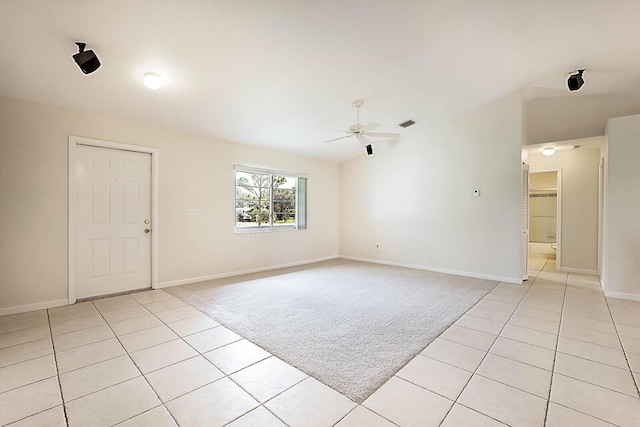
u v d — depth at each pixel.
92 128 3.61
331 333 2.68
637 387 1.86
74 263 3.49
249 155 5.25
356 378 1.97
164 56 2.72
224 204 4.88
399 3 2.36
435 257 5.37
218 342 2.49
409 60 3.20
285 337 2.60
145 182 4.08
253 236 5.31
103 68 2.80
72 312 3.18
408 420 1.57
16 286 3.14
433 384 1.90
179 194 4.35
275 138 5.10
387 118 4.75
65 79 2.93
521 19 2.63
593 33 2.83
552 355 2.27
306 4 2.28
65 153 3.42
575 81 3.50
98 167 3.70
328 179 6.79
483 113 4.71
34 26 2.24
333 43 2.78
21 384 1.88
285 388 1.86
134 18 2.24
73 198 3.47
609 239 3.80
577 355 2.27
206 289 4.11
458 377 1.98
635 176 3.64
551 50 3.12
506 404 1.70
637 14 2.55
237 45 2.67
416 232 5.63
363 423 1.55
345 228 6.92
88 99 3.32
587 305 3.45
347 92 3.77
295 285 4.36
